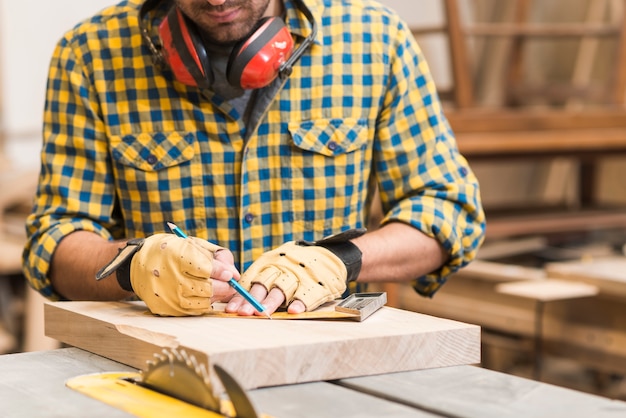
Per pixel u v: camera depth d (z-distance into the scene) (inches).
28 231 73.9
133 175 72.0
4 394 47.8
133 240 60.1
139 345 52.3
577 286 100.2
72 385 49.1
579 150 151.1
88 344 57.6
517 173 189.2
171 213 72.2
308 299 58.6
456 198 73.3
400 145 74.5
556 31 149.9
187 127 71.6
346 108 73.0
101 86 72.4
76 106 72.9
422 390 48.9
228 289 58.2
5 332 143.0
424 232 71.3
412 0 168.4
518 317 106.3
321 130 72.1
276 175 72.0
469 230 73.3
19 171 149.4
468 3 170.1
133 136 72.1
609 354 97.3
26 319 131.9
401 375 52.0
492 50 176.6
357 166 73.4
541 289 99.1
